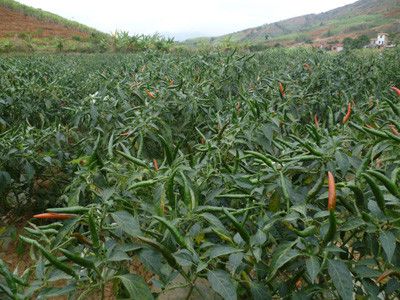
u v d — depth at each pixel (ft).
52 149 13.33
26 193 14.23
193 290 5.98
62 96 21.84
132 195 6.79
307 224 5.63
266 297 5.40
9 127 19.67
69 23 180.86
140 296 4.83
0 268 4.57
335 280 4.97
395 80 26.68
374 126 10.53
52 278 5.22
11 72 24.23
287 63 36.83
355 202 6.02
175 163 6.36
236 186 6.91
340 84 22.50
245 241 5.38
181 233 5.80
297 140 7.66
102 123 16.25
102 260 5.12
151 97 16.11
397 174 6.15
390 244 5.19
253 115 10.48
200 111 16.74
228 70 20.98
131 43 111.24
